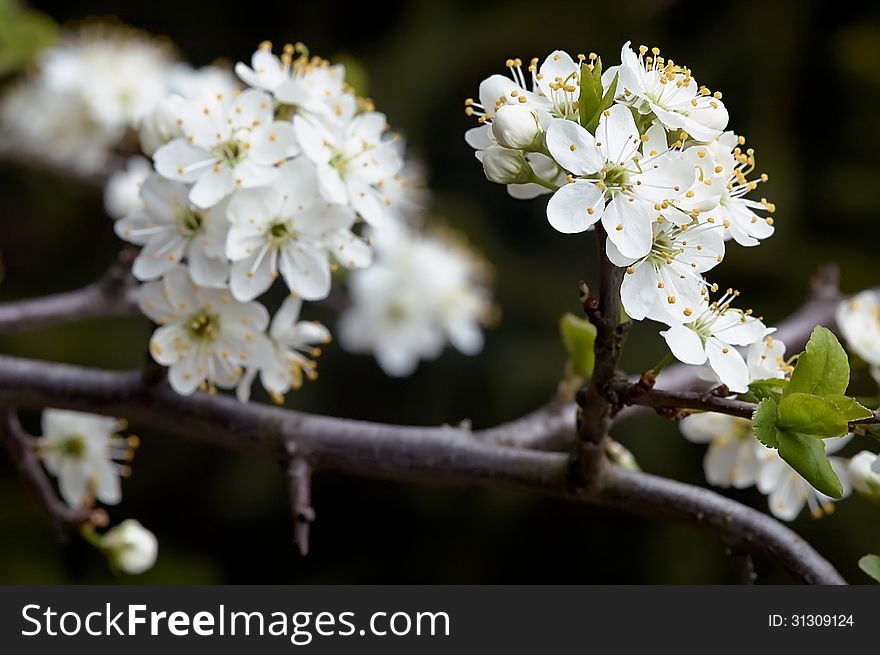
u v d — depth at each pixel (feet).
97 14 4.76
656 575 3.98
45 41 2.78
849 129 4.37
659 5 4.35
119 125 2.85
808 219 4.32
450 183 4.61
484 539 4.18
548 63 1.70
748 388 1.69
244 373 1.89
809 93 4.40
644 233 1.66
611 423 1.73
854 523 3.73
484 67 4.45
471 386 4.29
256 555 4.29
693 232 1.69
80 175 3.06
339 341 4.26
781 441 1.67
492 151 1.70
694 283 1.68
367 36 4.80
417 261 2.93
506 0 4.53
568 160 1.66
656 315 1.68
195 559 4.11
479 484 1.82
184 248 1.80
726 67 4.32
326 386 4.29
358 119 1.83
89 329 4.22
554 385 4.11
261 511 4.19
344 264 1.81
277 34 4.83
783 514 1.89
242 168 1.78
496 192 4.61
